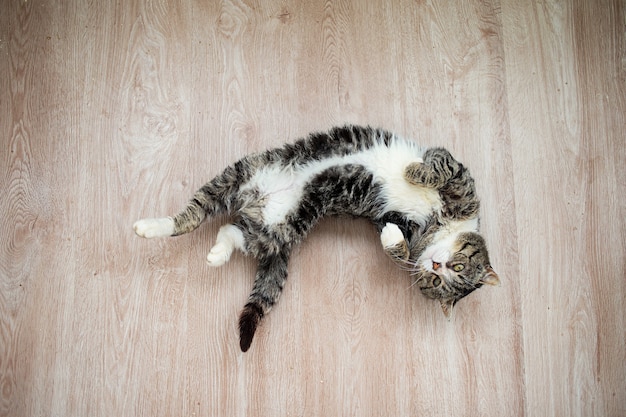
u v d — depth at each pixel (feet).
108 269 3.46
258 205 3.30
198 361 3.45
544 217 3.64
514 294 3.60
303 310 3.52
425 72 3.68
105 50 3.57
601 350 3.59
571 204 3.66
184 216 3.21
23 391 3.35
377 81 3.66
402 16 3.71
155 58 3.59
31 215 3.45
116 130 3.54
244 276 3.51
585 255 3.64
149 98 3.57
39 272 3.43
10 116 3.49
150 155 3.53
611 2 3.74
